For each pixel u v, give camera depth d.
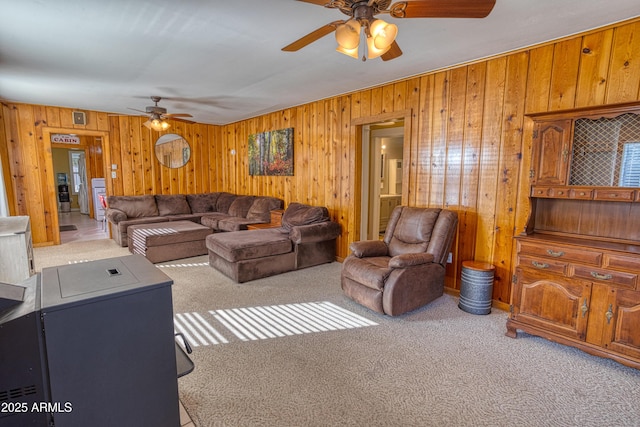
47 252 5.25
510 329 2.69
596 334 2.27
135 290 1.24
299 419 1.79
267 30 2.57
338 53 3.06
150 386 1.33
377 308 3.00
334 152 4.86
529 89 2.94
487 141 3.24
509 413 1.84
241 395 1.98
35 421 1.11
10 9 2.21
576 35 2.65
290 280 4.05
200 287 3.77
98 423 1.22
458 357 2.40
